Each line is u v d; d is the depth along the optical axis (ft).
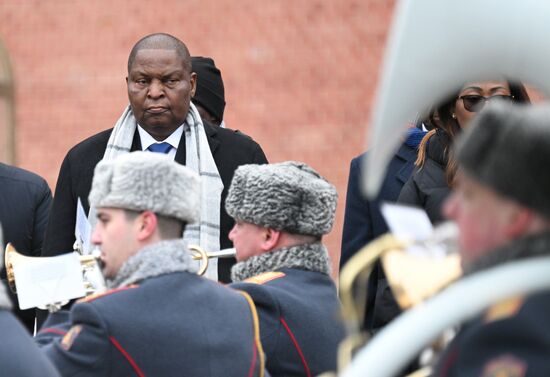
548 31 24.89
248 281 46.75
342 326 47.09
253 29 134.10
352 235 59.21
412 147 58.90
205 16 134.82
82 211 57.41
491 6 24.72
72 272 47.50
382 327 54.34
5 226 67.97
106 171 42.73
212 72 76.23
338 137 133.28
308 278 47.21
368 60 133.08
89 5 137.90
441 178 55.01
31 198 69.05
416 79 24.54
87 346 39.68
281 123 133.80
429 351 29.01
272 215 47.19
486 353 23.57
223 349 41.45
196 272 43.06
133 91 64.85
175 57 64.90
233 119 134.31
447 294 22.61
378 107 24.36
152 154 43.14
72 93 138.10
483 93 52.75
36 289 47.09
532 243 24.22
